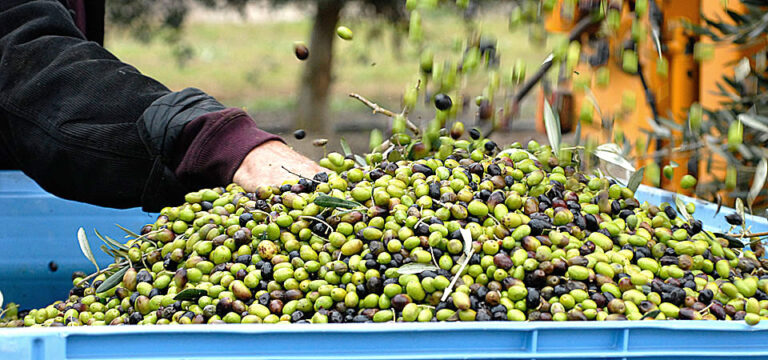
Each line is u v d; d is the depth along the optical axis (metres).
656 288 1.42
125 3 9.18
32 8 2.17
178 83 14.25
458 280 1.37
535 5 1.79
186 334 1.06
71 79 2.00
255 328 1.07
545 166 1.76
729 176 2.07
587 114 1.79
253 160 1.83
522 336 1.12
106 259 2.31
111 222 2.34
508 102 1.80
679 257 1.52
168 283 1.54
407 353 1.09
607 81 1.79
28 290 2.30
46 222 2.32
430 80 1.82
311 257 1.45
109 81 2.00
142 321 1.45
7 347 1.03
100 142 1.93
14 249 2.31
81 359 1.05
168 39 9.93
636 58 1.83
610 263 1.46
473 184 1.60
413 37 1.79
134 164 1.94
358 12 9.42
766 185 2.46
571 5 1.80
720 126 2.28
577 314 1.31
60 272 2.31
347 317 1.37
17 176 2.39
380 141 1.89
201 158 1.85
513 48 14.01
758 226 1.91
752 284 1.45
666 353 1.13
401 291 1.36
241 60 17.00
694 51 2.29
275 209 1.56
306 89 9.76
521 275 1.37
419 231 1.42
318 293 1.39
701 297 1.43
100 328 1.05
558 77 1.78
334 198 1.48
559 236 1.44
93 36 2.82
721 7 2.62
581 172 1.80
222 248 1.49
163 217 1.71
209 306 1.42
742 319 1.37
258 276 1.44
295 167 1.80
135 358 1.06
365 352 1.08
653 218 1.65
